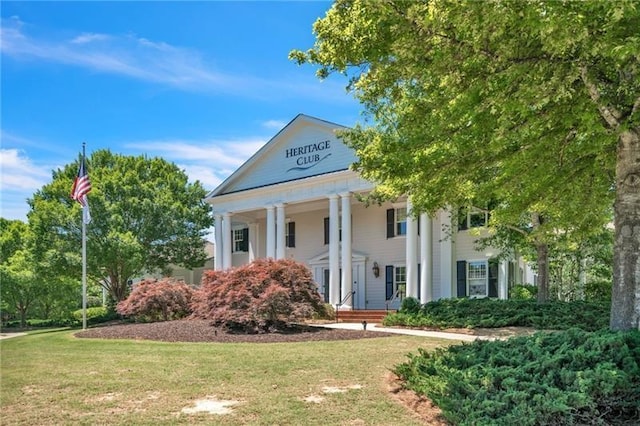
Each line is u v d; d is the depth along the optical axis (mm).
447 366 6543
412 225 20234
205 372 8227
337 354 9852
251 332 13945
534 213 13867
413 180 8000
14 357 10406
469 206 13992
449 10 5258
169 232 29891
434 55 6023
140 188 29734
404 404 6152
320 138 23531
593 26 5090
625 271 6469
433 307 16672
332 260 22266
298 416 5750
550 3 4789
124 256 27031
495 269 20312
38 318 33031
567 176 8117
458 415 5211
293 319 14281
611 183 9031
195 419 5703
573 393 5020
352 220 25188
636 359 5582
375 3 5832
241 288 14586
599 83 6312
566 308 14359
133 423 5590
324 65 7586
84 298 20062
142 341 12992
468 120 6641
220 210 26859
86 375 8180
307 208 26516
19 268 29531
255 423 5527
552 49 5348
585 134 6988
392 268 23500
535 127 6555
